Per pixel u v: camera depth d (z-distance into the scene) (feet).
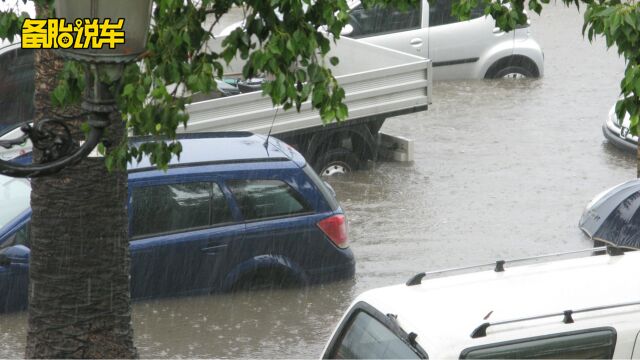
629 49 35.73
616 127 82.33
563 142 87.10
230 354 47.16
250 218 51.85
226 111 67.97
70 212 38.45
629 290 30.25
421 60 77.71
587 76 113.80
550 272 31.99
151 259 50.06
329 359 31.60
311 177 53.26
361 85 73.72
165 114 35.70
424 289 31.27
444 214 67.82
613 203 57.67
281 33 34.81
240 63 83.41
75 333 39.29
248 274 51.80
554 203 69.92
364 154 76.59
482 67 110.32
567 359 28.25
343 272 53.57
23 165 23.56
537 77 112.37
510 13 41.47
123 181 39.42
